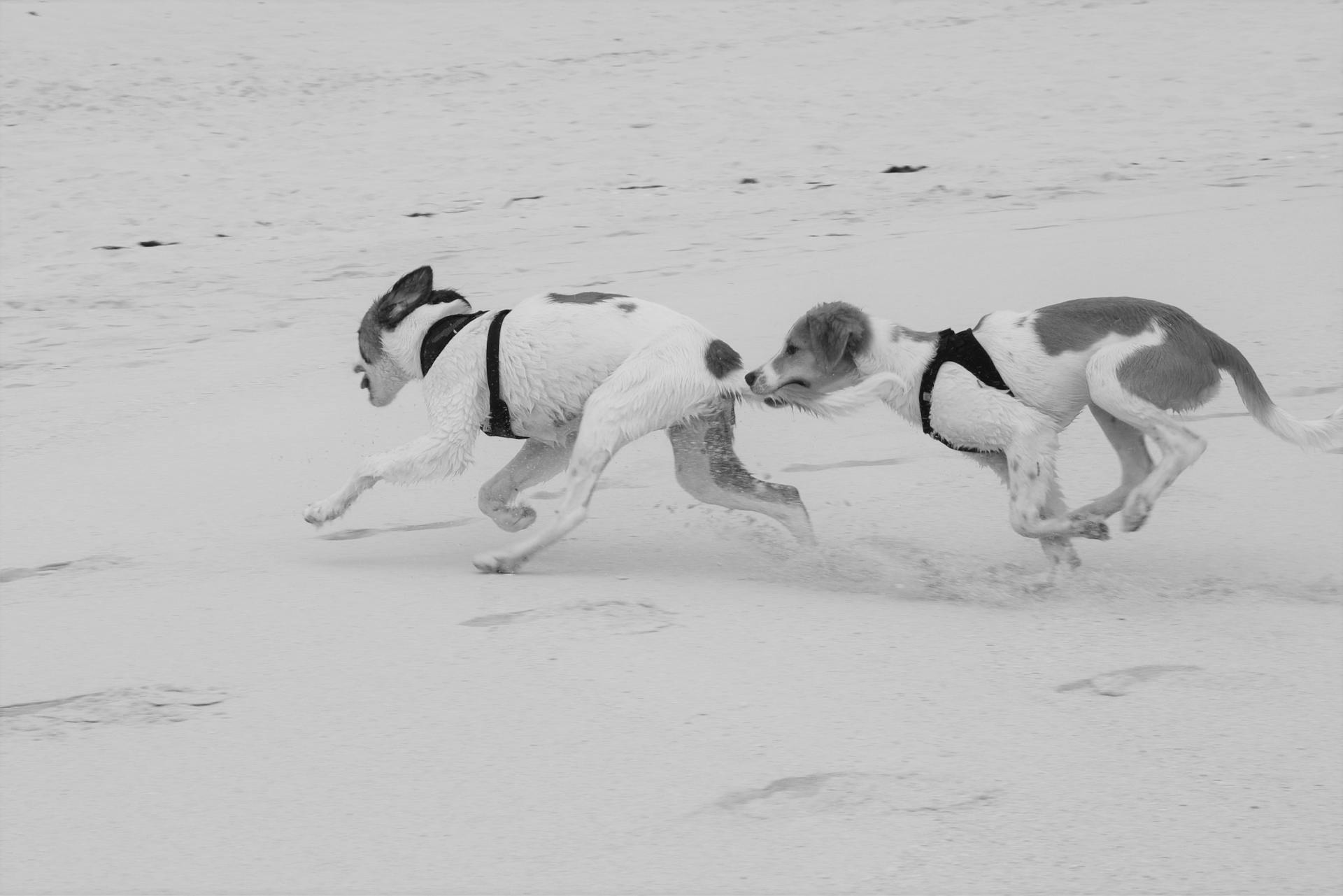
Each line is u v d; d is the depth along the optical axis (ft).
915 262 59.11
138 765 20.20
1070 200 77.82
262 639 25.50
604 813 18.15
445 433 31.40
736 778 18.97
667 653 23.95
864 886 16.19
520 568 30.09
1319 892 15.81
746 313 52.47
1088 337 28.91
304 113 126.11
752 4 181.88
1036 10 167.22
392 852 17.40
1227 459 35.47
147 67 146.41
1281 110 109.19
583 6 183.83
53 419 45.03
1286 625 25.00
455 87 137.18
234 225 86.48
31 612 27.81
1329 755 19.15
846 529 32.68
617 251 70.85
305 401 45.78
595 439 29.94
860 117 115.14
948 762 19.29
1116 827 17.31
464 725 21.11
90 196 95.35
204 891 16.74
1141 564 29.48
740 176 94.79
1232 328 46.11
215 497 36.91
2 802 19.19
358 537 33.76
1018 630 25.04
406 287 32.37
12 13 170.09
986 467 32.14
